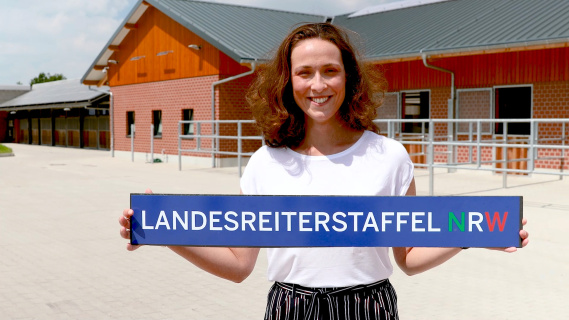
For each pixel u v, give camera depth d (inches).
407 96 700.0
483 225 68.8
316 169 74.0
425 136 673.6
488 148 625.6
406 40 655.8
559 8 591.8
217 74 748.6
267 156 76.7
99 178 613.9
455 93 647.8
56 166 788.0
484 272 228.1
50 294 203.6
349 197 69.4
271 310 75.1
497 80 612.1
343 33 76.5
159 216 71.3
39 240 296.8
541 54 576.7
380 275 73.5
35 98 1465.3
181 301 194.9
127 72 928.3
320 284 72.4
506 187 482.6
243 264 78.0
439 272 228.5
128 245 72.1
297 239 70.2
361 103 76.2
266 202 70.2
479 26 617.0
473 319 173.2
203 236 71.1
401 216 69.3
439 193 454.3
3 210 397.4
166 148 851.4
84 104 1099.3
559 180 537.3
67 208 405.1
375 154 73.7
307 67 72.2
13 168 757.9
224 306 189.2
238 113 766.5
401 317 175.9
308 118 76.0
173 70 825.5
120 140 961.5
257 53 705.6
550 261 242.8
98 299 197.6
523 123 600.7
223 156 757.3
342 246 69.9
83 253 267.3
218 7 854.5
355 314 71.7
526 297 194.9
